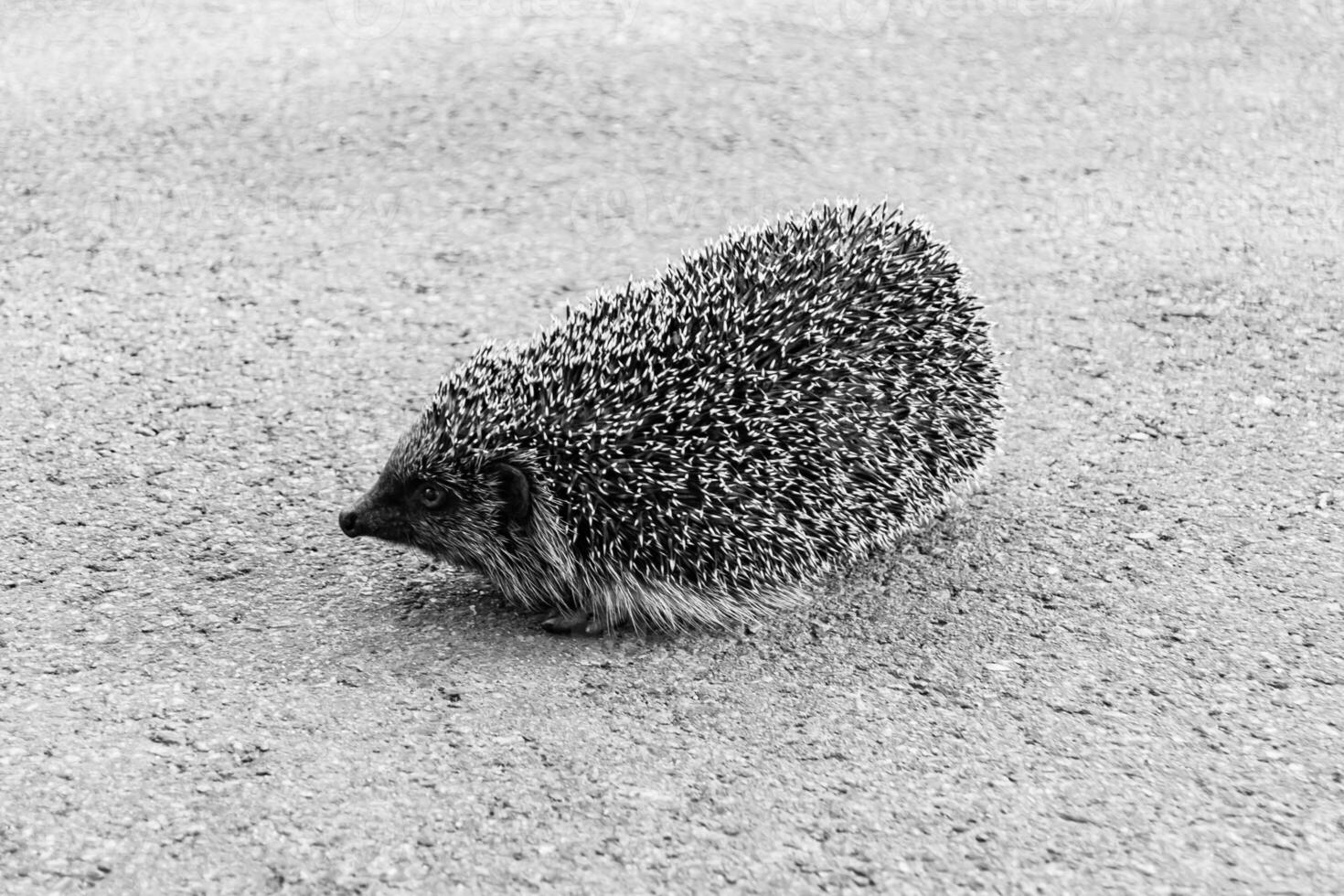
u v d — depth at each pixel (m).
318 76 1.32
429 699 0.79
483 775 0.76
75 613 0.83
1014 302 1.05
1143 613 0.84
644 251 1.10
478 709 0.79
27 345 1.01
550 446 0.82
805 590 0.85
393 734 0.78
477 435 0.82
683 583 0.83
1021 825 0.74
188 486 0.91
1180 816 0.75
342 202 1.16
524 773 0.76
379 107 1.27
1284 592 0.84
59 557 0.86
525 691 0.80
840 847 0.73
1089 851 0.73
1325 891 0.72
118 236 1.12
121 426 0.95
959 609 0.84
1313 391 0.97
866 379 0.84
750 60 1.35
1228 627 0.83
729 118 1.25
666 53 1.37
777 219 0.89
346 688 0.80
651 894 0.72
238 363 1.00
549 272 1.09
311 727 0.78
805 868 0.73
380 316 1.05
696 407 0.82
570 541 0.83
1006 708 0.79
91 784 0.75
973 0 1.49
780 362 0.83
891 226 0.88
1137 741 0.77
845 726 0.78
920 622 0.84
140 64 1.35
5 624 0.82
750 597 0.83
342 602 0.85
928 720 0.79
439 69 1.34
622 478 0.82
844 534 0.84
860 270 0.85
